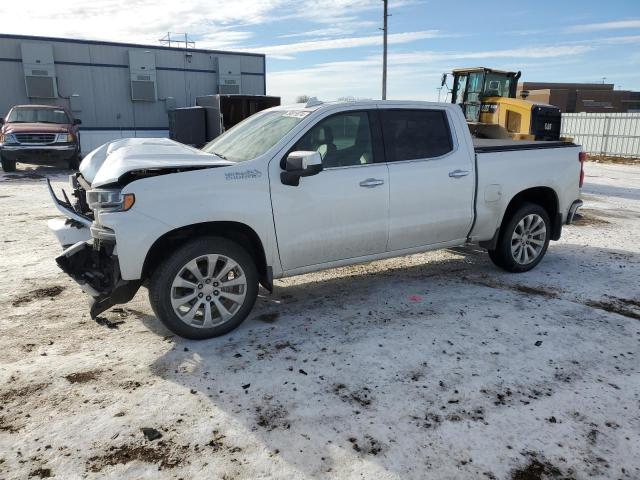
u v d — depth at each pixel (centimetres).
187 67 2958
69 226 455
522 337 415
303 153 391
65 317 451
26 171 1652
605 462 268
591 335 421
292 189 421
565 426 298
